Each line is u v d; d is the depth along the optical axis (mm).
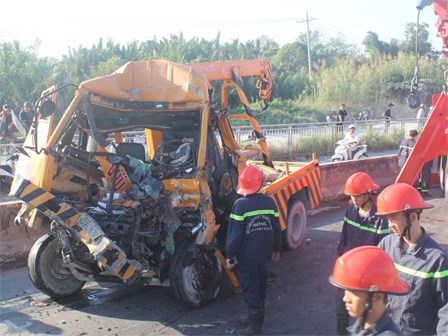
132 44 41062
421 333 3131
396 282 2377
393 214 3215
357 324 2400
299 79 40781
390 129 23391
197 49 42844
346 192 4465
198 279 5641
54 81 28422
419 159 7691
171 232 5586
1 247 7258
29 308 5773
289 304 5777
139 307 5777
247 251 4922
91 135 5574
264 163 8383
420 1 8211
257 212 4945
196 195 5480
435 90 38594
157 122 6438
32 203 5074
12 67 26641
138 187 5535
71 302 5961
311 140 19422
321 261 7395
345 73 40656
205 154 5715
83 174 5609
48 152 5309
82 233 5141
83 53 38969
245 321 5320
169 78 5996
